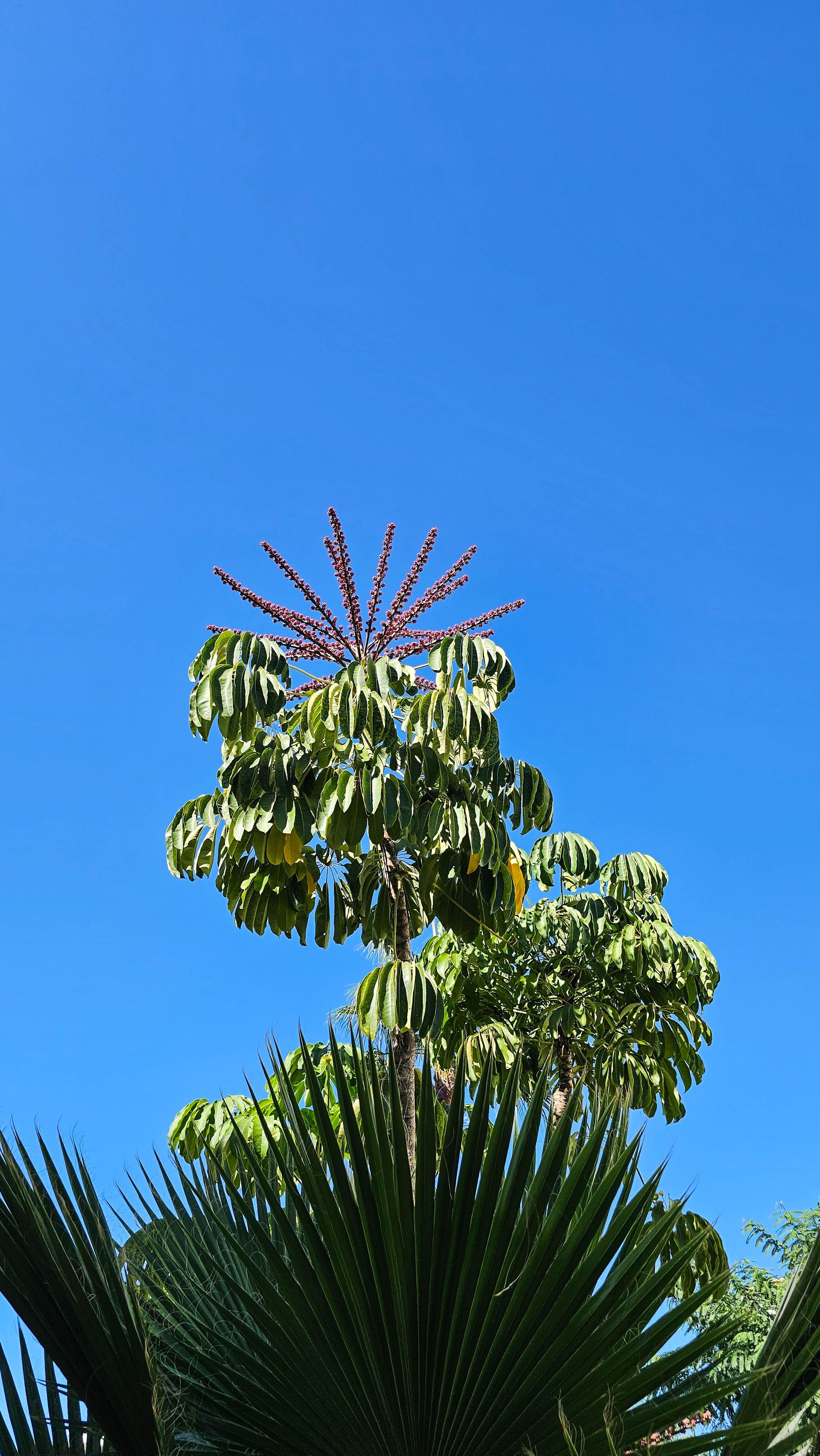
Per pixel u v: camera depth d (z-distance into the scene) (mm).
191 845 5535
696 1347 2848
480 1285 2783
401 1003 4578
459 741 5316
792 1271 3088
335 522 5469
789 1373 2805
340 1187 2811
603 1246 2816
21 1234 2900
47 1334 2951
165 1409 2951
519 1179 2867
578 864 8805
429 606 5566
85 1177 3133
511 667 5379
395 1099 2869
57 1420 3006
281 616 5504
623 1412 2840
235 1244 2988
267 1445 3053
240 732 5184
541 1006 9039
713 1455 2941
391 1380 2863
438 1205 2795
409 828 4914
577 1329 2803
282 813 5051
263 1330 2902
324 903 5766
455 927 5680
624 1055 8758
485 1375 2828
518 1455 2875
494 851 5195
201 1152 7363
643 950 8938
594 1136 2869
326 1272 2809
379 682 5066
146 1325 2924
